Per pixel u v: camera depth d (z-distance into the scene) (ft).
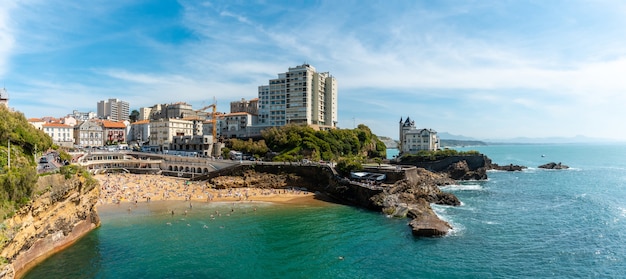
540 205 324.19
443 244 211.61
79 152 474.08
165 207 305.73
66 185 195.83
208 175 421.59
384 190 313.53
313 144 517.55
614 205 325.83
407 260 188.03
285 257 191.72
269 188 391.65
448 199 329.11
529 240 219.61
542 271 175.94
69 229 205.77
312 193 371.35
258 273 171.73
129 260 184.96
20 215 155.53
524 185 464.65
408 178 361.10
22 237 157.69
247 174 407.64
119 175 440.04
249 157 512.22
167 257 189.88
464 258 190.80
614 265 183.11
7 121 245.24
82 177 219.82
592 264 184.44
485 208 309.83
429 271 175.22
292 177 395.34
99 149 547.08
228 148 557.33
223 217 273.13
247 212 289.94
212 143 563.89
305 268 177.88
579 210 303.07
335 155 545.85
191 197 346.95
